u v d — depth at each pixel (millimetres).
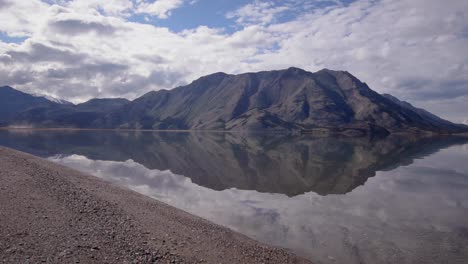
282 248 16547
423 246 17219
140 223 16906
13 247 11531
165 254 13148
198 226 18188
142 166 48625
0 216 14609
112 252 12391
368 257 15742
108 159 56312
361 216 22938
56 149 71625
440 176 42000
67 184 23391
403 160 61094
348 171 46438
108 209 18375
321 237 18359
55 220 15156
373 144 113250
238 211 23906
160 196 28219
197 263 12898
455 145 111000
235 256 14367
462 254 16203
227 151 79312
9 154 35781
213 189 32656
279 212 23844
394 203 27062
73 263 10891
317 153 75062
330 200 28156
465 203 27125
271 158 63406
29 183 21906
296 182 37594
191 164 52750
